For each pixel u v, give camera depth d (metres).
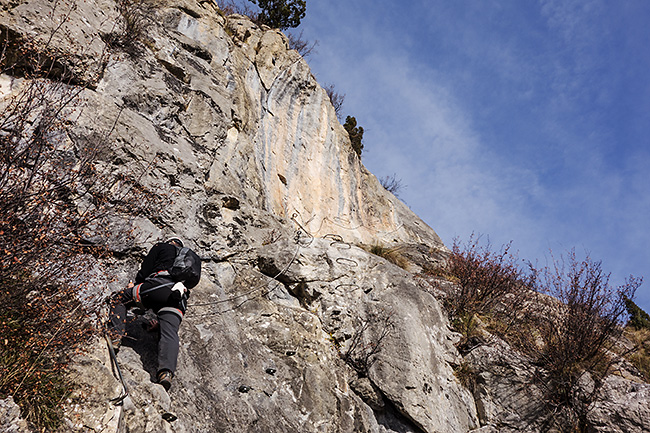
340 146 14.95
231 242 7.23
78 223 4.30
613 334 9.17
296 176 12.27
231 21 12.74
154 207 6.04
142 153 6.35
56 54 5.84
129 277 5.25
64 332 3.57
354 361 7.10
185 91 8.23
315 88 14.18
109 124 6.11
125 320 4.39
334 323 7.26
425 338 7.78
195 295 5.76
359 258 8.40
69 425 3.34
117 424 3.55
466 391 8.05
